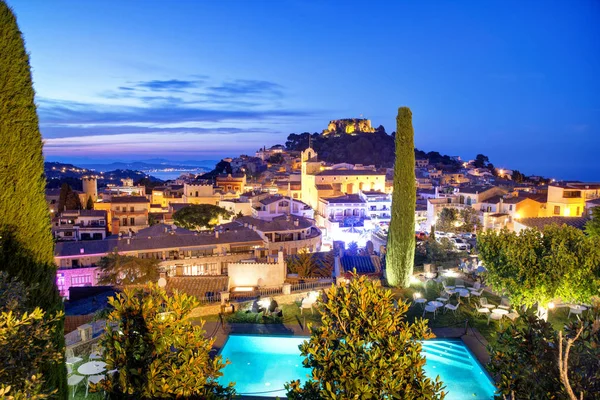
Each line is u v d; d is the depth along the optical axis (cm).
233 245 6556
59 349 1223
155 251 6153
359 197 11112
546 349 1097
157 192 13050
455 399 2005
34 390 809
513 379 1146
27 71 1170
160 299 1280
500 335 1282
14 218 1132
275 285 3631
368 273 4059
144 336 1170
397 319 1362
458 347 2519
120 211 9950
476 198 8500
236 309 3070
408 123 3675
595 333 1068
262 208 10638
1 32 1119
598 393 945
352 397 1192
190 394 1155
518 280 2247
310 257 5094
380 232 8300
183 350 1185
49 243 1217
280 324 2867
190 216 8850
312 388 1313
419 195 11912
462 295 3136
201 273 6206
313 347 1356
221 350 2489
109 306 2878
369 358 1232
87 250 5888
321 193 12012
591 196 7381
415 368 1259
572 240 2364
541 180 18612
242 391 2094
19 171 1145
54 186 17950
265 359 2456
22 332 813
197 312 2988
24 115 1156
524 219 5372
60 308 1241
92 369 1833
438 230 8050
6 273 902
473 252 4634
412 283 3766
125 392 1139
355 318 1341
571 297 2300
